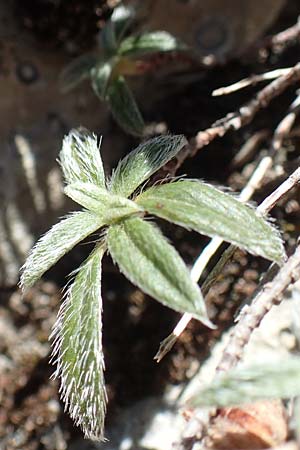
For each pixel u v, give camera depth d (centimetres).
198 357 21
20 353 23
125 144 23
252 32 23
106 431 21
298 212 21
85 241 23
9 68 24
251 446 16
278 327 20
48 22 23
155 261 15
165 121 23
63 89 22
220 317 21
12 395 22
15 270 23
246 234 15
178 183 16
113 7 23
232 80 23
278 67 23
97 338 16
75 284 17
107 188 18
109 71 21
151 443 21
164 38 21
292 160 21
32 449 22
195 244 22
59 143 24
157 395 21
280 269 16
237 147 22
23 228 24
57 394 22
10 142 24
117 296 22
